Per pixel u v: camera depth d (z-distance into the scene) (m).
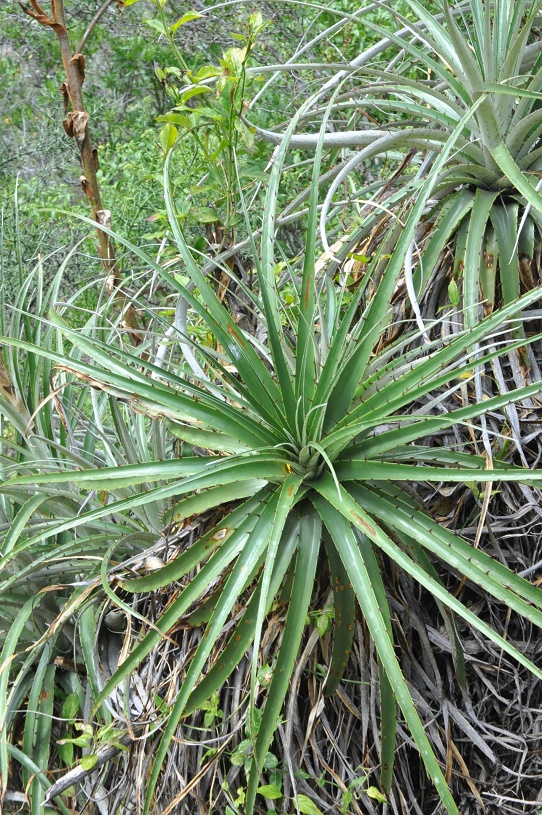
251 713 1.90
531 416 2.30
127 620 2.33
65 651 2.49
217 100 2.57
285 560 2.09
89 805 2.32
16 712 2.39
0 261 2.51
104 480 2.18
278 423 2.18
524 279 2.36
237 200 2.78
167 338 2.35
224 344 2.19
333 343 2.12
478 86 2.31
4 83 6.66
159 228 4.03
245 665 2.22
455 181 2.42
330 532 2.04
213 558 2.09
